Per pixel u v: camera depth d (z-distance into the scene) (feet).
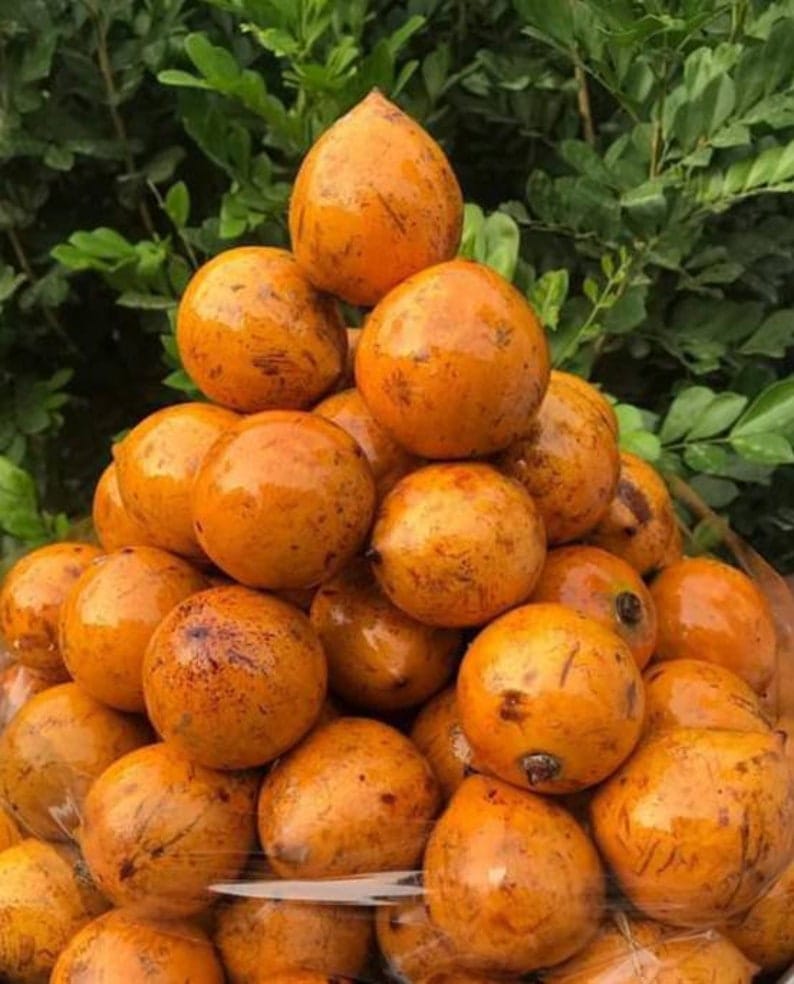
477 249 2.07
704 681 1.29
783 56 2.18
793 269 2.68
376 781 1.20
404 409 1.24
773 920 1.31
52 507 3.03
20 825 1.49
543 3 2.27
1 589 1.65
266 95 2.43
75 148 2.79
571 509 1.34
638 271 2.34
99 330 3.15
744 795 1.15
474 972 1.23
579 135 2.87
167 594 1.31
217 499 1.19
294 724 1.20
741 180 2.24
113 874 1.23
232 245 2.70
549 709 1.13
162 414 1.40
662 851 1.15
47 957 1.38
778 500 2.78
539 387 1.26
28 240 3.01
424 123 2.79
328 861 1.19
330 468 1.20
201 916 1.29
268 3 2.38
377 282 1.33
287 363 1.35
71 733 1.35
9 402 2.91
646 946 1.21
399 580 1.22
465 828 1.17
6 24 2.64
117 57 2.79
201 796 1.23
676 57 2.21
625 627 1.30
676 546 1.55
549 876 1.15
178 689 1.18
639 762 1.19
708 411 2.19
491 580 1.20
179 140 3.02
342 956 1.27
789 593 1.74
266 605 1.21
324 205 1.31
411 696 1.31
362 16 2.62
